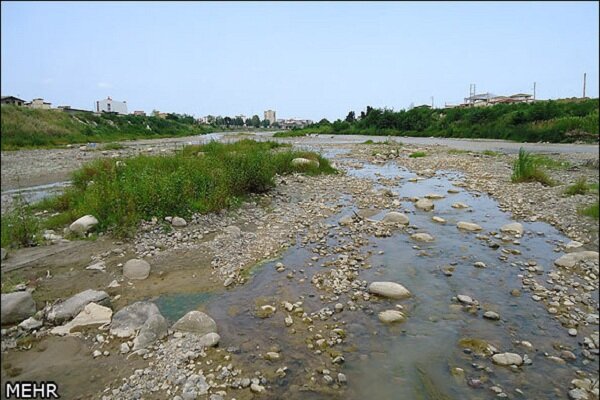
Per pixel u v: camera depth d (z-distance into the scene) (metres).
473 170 20.39
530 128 43.75
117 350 5.09
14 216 9.63
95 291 6.30
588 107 43.22
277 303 6.38
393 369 4.73
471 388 4.40
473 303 6.31
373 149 34.00
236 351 5.05
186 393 4.25
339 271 7.56
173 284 7.05
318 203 13.23
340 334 5.46
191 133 78.25
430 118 67.31
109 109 104.75
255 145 27.52
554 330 5.54
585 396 4.19
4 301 5.70
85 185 13.12
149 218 10.16
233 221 10.86
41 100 67.94
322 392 4.33
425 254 8.50
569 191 13.34
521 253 8.46
